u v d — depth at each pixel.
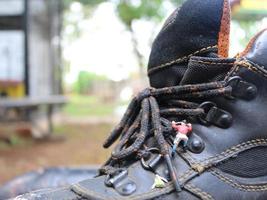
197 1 0.32
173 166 0.29
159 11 4.48
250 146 0.31
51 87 3.08
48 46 3.01
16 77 2.60
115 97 7.88
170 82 0.33
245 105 0.31
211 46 0.32
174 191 0.28
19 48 2.59
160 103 0.33
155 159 0.30
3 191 0.61
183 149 0.30
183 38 0.32
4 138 2.40
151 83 0.35
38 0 2.80
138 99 0.33
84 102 7.52
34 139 2.58
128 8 4.56
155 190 0.28
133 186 0.29
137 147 0.30
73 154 2.11
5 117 2.38
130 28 4.82
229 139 0.30
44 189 0.32
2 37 2.60
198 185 0.29
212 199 0.29
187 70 0.31
